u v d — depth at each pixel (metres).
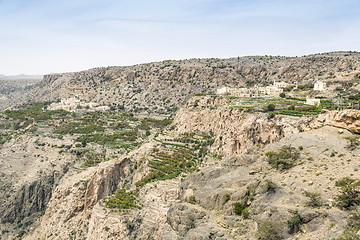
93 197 155.62
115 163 169.25
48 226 156.38
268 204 67.94
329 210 59.38
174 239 74.06
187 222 75.00
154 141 186.38
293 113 126.31
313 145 86.19
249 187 77.19
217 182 87.69
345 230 53.00
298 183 71.62
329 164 75.19
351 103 126.06
